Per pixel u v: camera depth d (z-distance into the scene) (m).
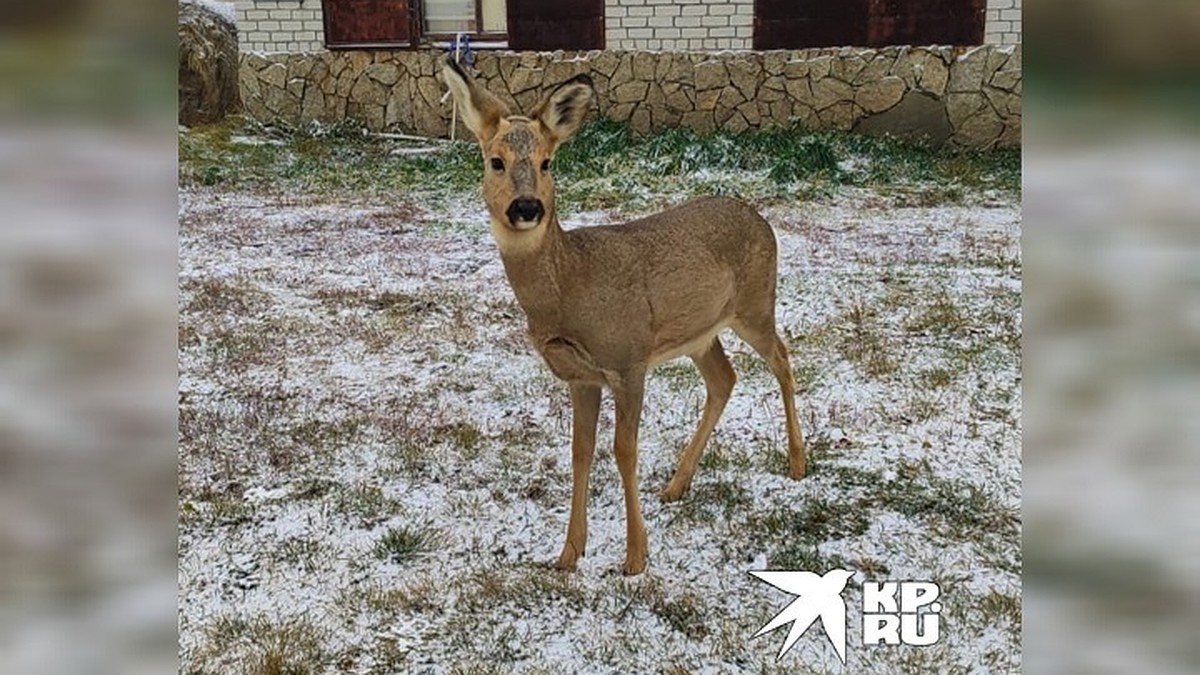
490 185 3.13
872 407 4.87
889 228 8.59
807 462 4.35
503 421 4.84
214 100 12.23
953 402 4.89
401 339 5.91
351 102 12.62
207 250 7.89
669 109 12.04
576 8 12.20
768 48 12.04
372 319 6.25
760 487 4.16
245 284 6.95
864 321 6.06
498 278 7.14
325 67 12.59
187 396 5.13
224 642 3.22
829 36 11.93
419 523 3.95
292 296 6.73
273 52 12.71
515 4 12.28
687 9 12.05
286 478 4.30
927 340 5.73
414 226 8.77
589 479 4.07
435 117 12.40
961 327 5.91
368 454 4.51
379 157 11.59
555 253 3.22
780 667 3.06
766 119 11.92
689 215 3.74
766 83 11.83
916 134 11.71
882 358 5.43
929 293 6.57
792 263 7.39
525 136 3.08
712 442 4.56
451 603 3.43
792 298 6.51
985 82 11.45
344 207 9.51
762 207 9.48
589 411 3.53
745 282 3.89
